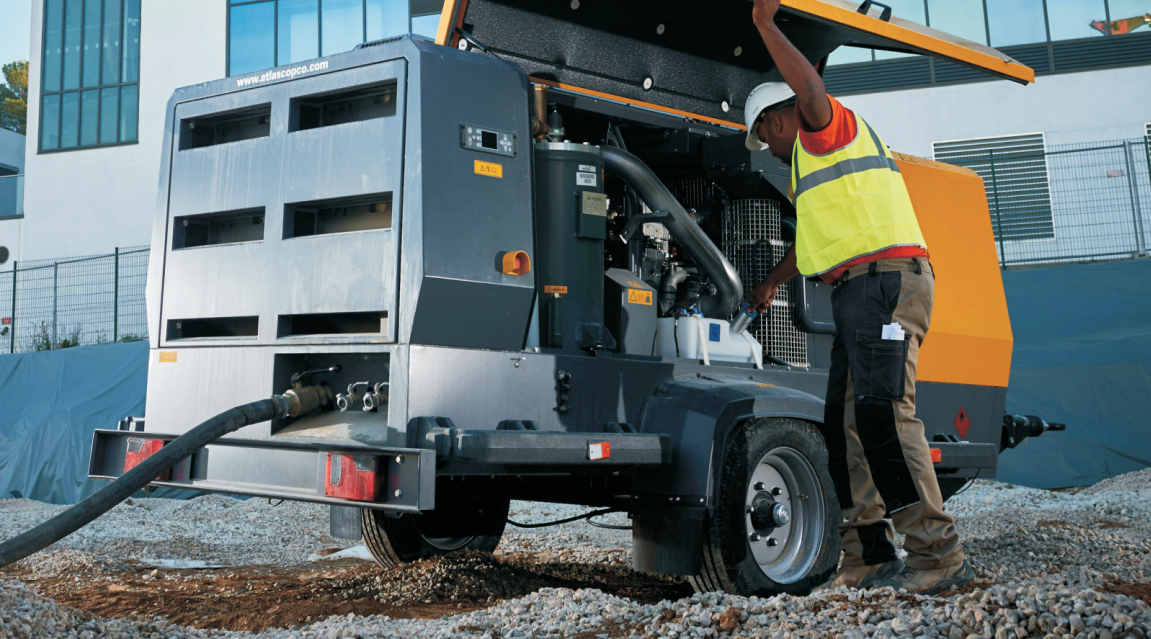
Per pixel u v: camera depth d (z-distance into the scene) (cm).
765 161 465
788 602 311
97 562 530
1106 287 1352
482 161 340
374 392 331
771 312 476
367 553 609
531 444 320
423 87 328
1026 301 1356
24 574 495
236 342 368
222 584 465
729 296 451
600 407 373
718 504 372
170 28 2217
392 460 302
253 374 361
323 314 347
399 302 321
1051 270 1409
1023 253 1714
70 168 2264
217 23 2184
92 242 2225
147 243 2192
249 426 360
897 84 1858
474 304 330
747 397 388
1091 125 1798
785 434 404
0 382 1195
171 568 545
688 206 503
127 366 1150
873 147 354
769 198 486
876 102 1864
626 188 452
